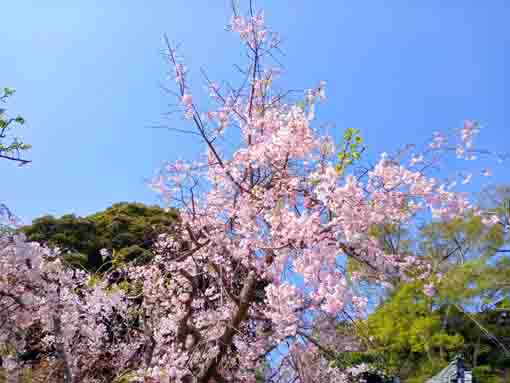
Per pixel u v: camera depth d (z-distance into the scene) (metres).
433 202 5.17
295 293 4.96
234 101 6.32
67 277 6.66
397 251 5.98
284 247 5.18
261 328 6.40
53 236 15.38
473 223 14.15
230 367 7.01
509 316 18.08
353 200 4.77
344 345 6.61
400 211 5.17
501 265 15.91
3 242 5.84
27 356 8.74
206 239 6.37
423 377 15.88
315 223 4.92
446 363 16.33
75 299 7.10
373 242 5.28
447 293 15.55
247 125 6.00
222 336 5.88
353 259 5.36
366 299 5.38
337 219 4.83
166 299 7.86
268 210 5.53
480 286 15.80
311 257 4.87
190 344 6.67
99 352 7.76
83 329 7.45
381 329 16.16
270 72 6.30
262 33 6.24
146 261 9.97
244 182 5.98
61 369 7.05
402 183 5.06
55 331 6.09
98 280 7.80
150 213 17.94
